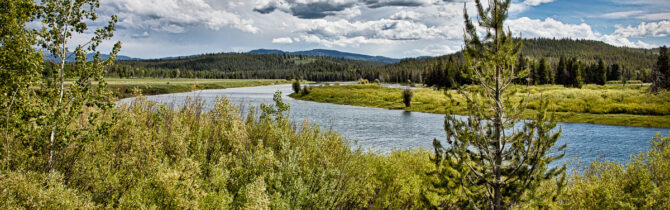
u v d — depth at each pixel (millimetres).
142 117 11414
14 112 6836
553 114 7930
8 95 6848
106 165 7500
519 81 8453
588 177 10273
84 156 7664
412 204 10586
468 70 8562
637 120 36812
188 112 13828
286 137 10961
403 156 12867
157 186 6176
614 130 32906
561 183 7926
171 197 5957
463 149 8508
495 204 8234
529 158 7965
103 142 8461
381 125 37469
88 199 5934
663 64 62781
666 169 9328
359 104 64438
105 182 6836
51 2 7391
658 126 34094
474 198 8578
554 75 106000
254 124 14523
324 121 40031
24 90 6941
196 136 10484
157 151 8328
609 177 9516
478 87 8570
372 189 9773
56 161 7480
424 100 63906
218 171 7789
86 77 7852
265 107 15133
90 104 7957
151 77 189625
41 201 5133
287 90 115000
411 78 185375
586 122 37594
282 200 7105
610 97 52188
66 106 7629
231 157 9078
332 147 11320
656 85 60094
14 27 6844
